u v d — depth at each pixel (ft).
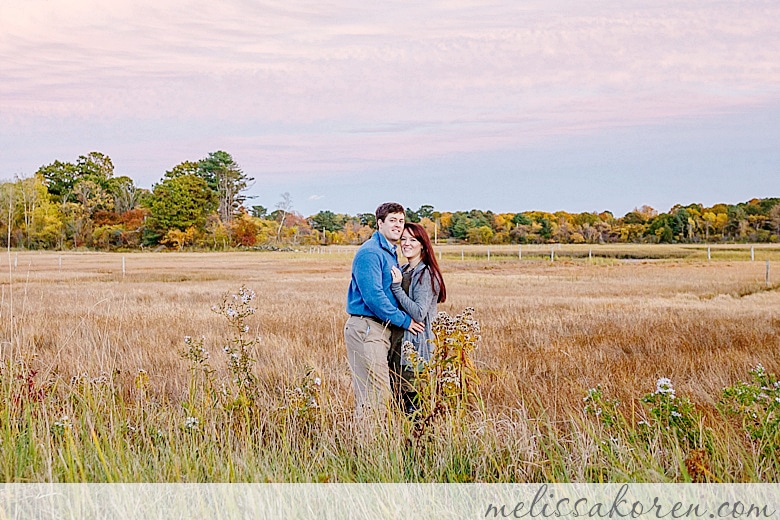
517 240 380.17
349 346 21.18
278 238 364.99
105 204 352.49
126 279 112.16
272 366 30.12
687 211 363.76
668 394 18.17
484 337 38.70
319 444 17.85
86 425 18.03
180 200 333.62
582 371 29.37
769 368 29.17
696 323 45.80
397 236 21.29
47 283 97.14
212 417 18.85
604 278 118.62
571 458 16.75
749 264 170.09
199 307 60.44
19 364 22.75
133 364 30.09
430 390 18.40
